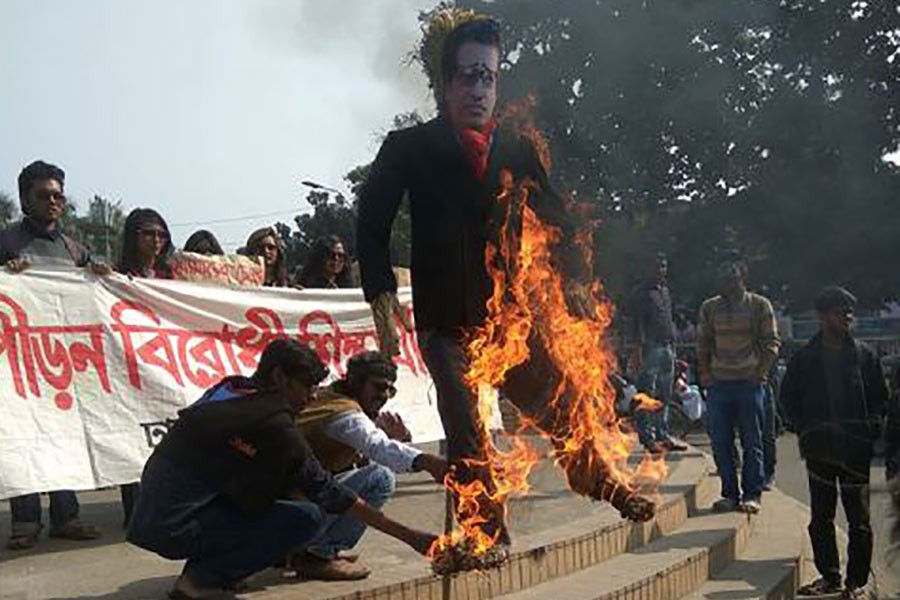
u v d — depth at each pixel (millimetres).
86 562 5031
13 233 5914
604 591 5121
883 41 11867
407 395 7422
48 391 5594
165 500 4234
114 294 6020
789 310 17906
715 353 7648
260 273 7191
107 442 5699
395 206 3768
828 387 6211
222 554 4266
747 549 7117
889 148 13242
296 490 4453
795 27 11812
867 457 6141
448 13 3871
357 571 4660
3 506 7160
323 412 4730
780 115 12484
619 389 9070
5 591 4457
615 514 6328
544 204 3885
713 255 15219
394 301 3727
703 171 13250
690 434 15883
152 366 6016
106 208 34531
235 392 4559
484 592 4934
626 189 12906
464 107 3738
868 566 6098
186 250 7500
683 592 5844
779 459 13453
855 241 15039
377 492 4895
